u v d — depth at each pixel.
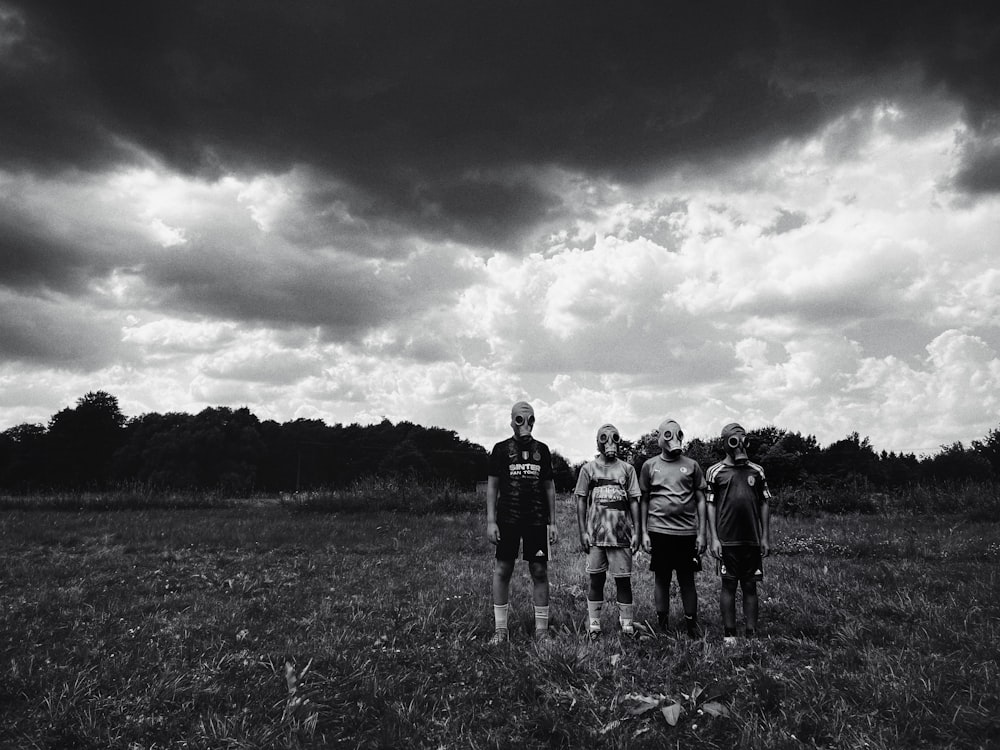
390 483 23.88
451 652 4.74
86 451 89.56
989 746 3.14
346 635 5.20
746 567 5.28
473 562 9.78
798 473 21.17
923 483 20.56
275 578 8.21
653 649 4.80
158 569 8.74
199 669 4.42
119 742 3.36
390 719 3.55
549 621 5.77
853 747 3.16
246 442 94.00
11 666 4.36
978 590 6.43
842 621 5.52
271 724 3.54
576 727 3.46
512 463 5.51
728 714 3.53
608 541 5.42
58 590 7.13
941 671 3.99
